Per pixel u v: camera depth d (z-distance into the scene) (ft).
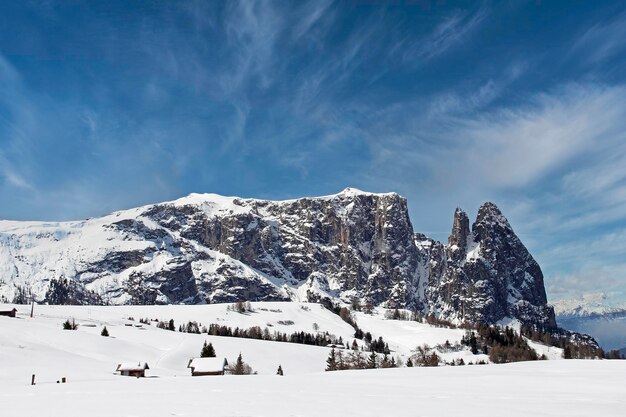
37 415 122.21
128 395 169.17
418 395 170.19
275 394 171.12
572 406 142.61
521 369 302.25
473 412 129.39
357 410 131.23
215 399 154.40
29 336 600.39
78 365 472.85
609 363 334.44
